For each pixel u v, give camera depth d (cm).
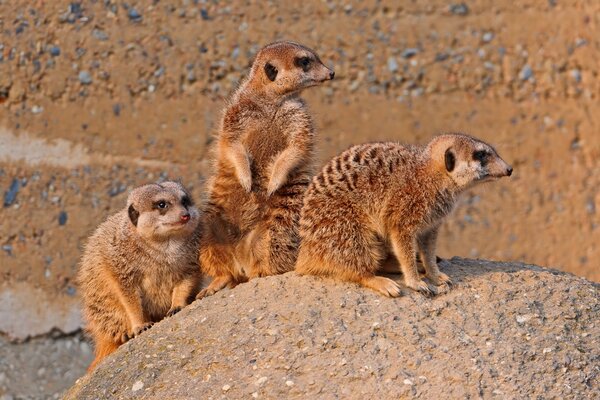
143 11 1664
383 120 1630
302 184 979
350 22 1666
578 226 1600
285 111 991
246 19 1659
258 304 879
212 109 1620
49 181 1614
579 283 915
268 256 976
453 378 800
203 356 854
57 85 1642
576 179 1623
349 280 880
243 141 992
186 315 901
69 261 1579
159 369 859
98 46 1650
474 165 874
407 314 848
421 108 1641
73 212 1595
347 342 828
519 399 791
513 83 1658
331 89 1641
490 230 1600
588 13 1678
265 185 987
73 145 1630
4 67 1650
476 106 1647
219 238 988
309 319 850
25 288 1582
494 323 848
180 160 1609
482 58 1662
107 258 988
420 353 818
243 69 1631
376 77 1647
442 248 1588
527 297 883
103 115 1633
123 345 909
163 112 1625
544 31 1675
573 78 1659
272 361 830
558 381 809
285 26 1656
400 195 859
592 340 852
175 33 1653
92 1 1672
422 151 878
